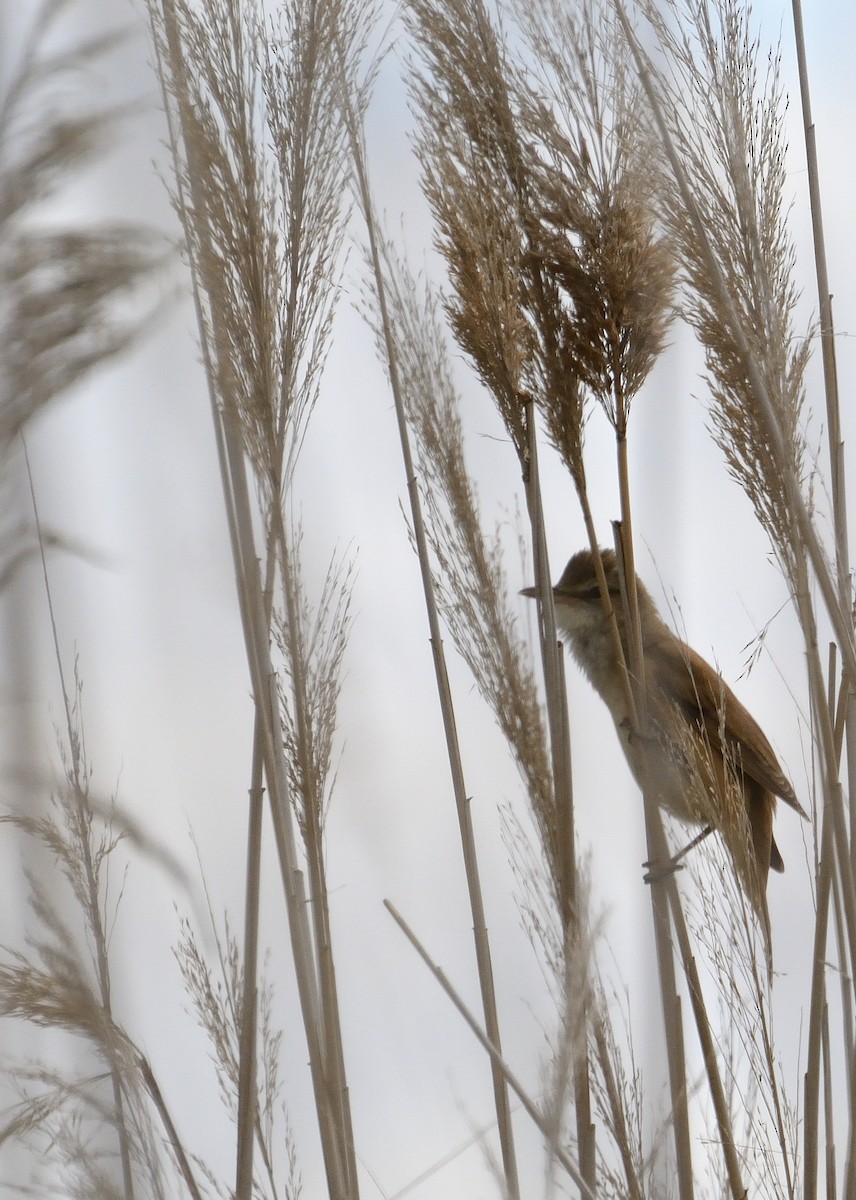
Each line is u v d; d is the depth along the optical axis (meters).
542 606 5.15
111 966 4.71
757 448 4.83
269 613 4.86
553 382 5.11
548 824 4.82
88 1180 4.09
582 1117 4.91
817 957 4.80
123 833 4.55
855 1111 4.65
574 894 4.69
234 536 4.90
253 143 4.49
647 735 5.18
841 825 4.73
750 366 4.66
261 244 4.54
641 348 5.03
